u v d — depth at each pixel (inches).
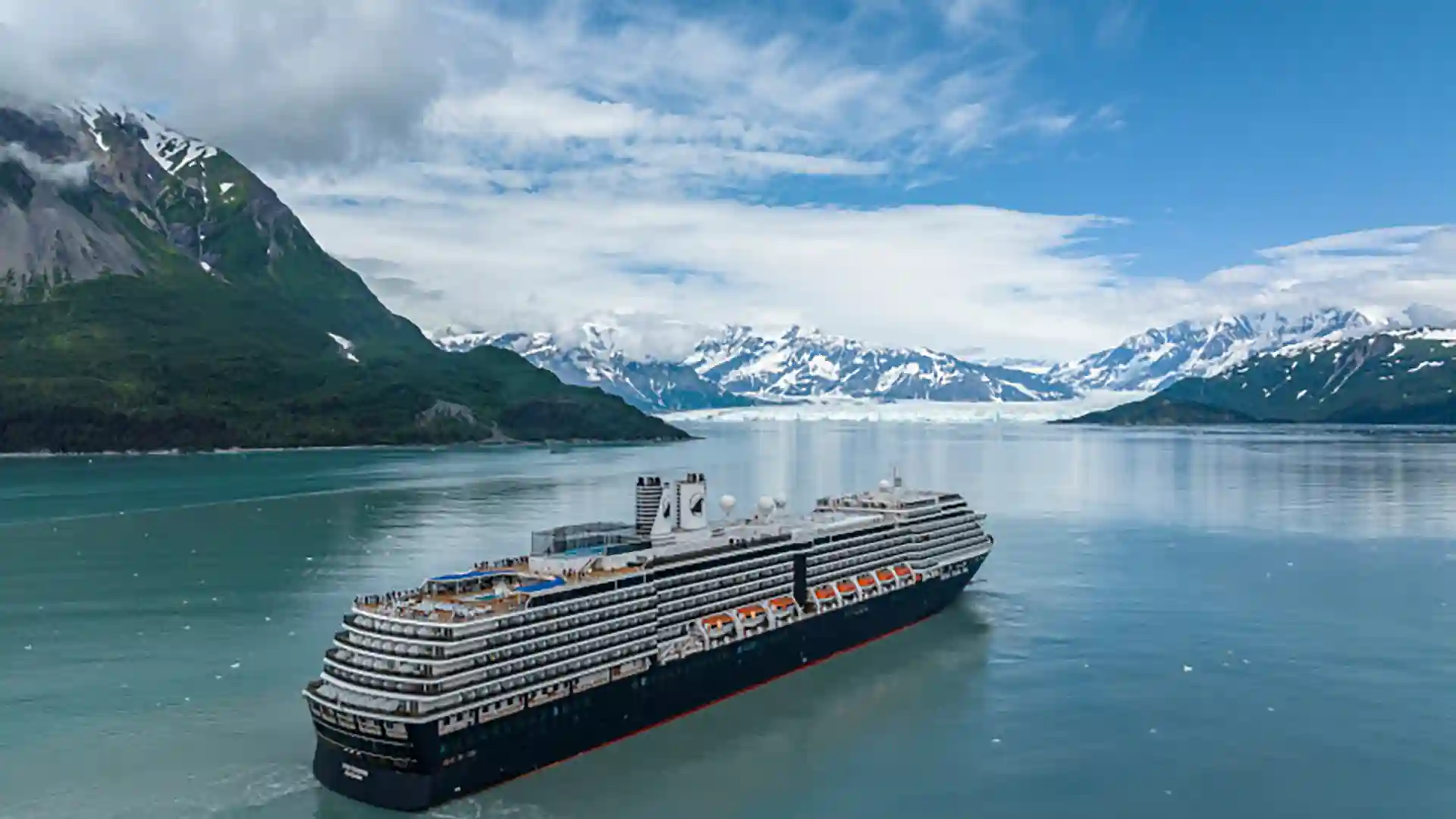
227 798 3607.3
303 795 3622.0
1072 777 3905.0
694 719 4448.8
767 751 4106.8
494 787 3671.3
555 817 3472.0
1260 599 6737.2
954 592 6574.8
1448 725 4421.8
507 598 3914.9
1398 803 3690.9
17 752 4023.1
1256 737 4296.3
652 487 5034.5
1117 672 5147.6
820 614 5246.1
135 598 6658.5
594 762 3946.9
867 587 5625.0
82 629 5841.5
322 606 6427.2
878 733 4318.4
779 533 5374.0
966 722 4443.9
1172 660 5354.3
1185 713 4574.3
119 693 4719.5
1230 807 3668.8
